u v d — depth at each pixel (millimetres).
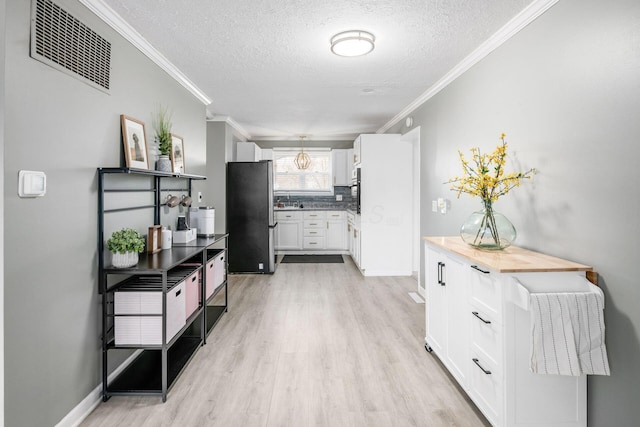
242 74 3404
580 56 1789
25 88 1562
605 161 1645
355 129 6391
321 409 2027
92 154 2062
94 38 2078
